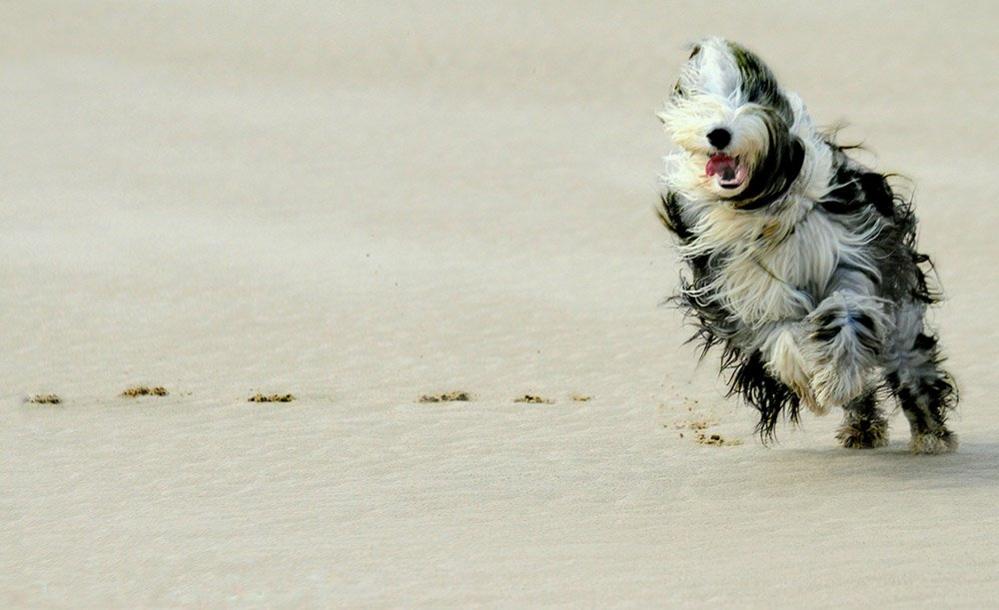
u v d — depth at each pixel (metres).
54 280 29.06
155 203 37.19
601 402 20.89
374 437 18.61
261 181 40.00
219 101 51.06
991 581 11.83
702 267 15.88
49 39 59.25
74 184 39.19
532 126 48.28
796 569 12.34
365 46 59.41
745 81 14.94
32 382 22.27
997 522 13.58
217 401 20.95
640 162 42.94
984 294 29.23
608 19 64.00
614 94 53.88
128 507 15.36
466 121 48.91
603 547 13.30
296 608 11.93
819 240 15.02
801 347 14.98
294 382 22.33
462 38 60.72
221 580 12.72
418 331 25.84
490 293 28.84
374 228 35.00
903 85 54.75
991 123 48.97
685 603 11.62
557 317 26.97
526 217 36.44
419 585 12.35
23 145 43.91
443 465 17.03
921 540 13.05
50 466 17.27
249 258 31.41
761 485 15.55
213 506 15.34
